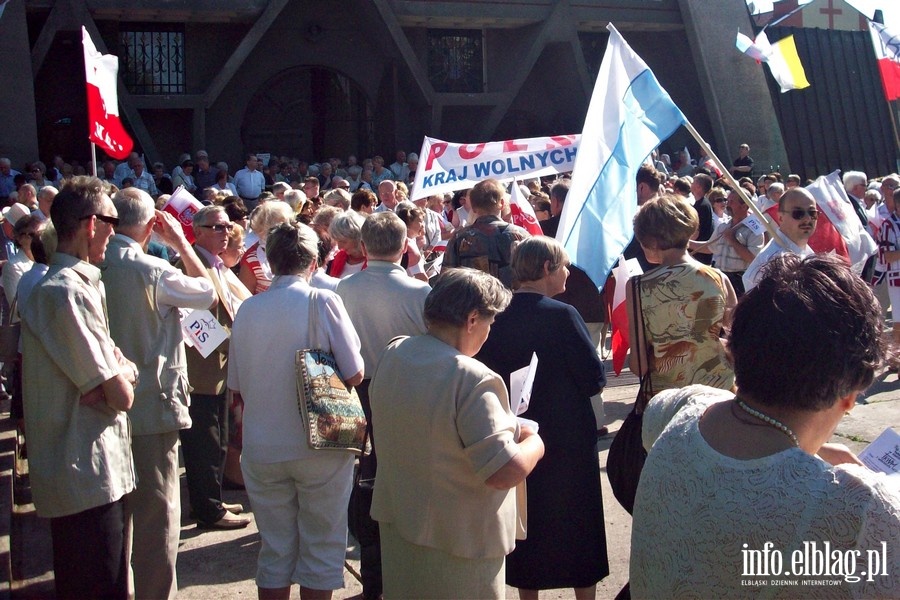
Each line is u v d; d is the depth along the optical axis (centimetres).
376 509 295
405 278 454
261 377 378
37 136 1836
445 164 885
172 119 1980
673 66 2314
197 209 607
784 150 2248
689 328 350
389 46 2044
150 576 390
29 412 337
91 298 336
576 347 363
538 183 1120
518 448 271
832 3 3897
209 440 512
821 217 707
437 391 272
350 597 434
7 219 841
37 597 425
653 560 176
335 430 369
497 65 2209
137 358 389
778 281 173
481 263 553
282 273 391
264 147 2108
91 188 345
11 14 1664
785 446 167
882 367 170
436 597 279
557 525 359
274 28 2052
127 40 1948
